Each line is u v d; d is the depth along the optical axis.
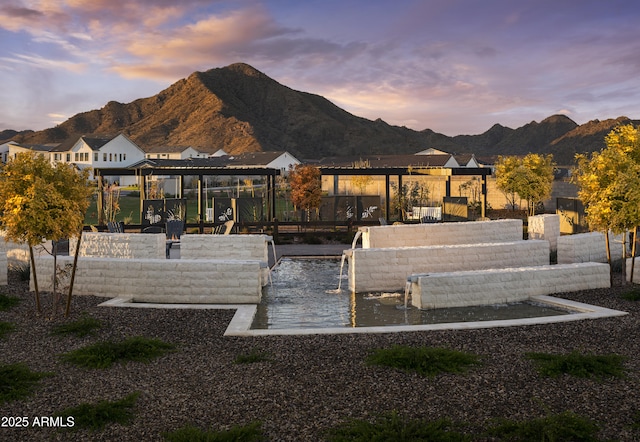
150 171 23.69
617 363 6.55
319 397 5.68
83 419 5.11
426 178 38.75
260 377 6.28
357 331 8.22
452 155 61.41
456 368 6.45
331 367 6.60
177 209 23.62
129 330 8.34
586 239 14.16
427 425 4.87
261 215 24.73
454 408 5.39
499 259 13.21
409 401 5.57
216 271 10.67
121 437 4.84
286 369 6.54
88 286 11.06
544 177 27.17
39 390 5.93
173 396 5.74
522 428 4.82
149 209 23.19
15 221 8.43
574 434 4.72
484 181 25.77
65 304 10.07
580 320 8.77
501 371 6.41
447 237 15.58
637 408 5.32
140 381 6.19
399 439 4.67
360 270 12.23
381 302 11.15
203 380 6.20
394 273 12.39
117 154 79.44
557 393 5.73
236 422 5.11
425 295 10.41
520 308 10.30
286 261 17.48
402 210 26.98
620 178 10.91
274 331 8.23
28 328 8.41
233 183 63.31
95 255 14.56
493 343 7.56
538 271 10.97
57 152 77.06
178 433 4.77
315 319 9.69
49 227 8.59
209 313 9.49
